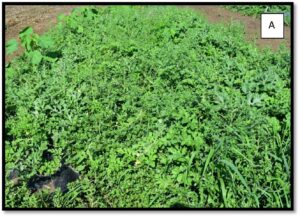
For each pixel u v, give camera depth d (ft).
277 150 13.35
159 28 21.49
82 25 21.50
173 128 13.73
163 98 15.25
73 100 14.94
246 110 14.42
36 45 18.78
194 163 12.71
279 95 15.43
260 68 17.70
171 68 16.92
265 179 12.50
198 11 27.81
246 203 11.74
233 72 17.03
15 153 13.24
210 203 11.89
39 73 17.13
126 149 13.12
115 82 16.10
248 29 24.81
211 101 15.16
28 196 12.23
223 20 26.68
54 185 12.98
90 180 12.73
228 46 19.71
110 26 21.56
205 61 17.93
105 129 14.15
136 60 17.74
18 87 16.51
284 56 18.66
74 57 18.01
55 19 25.55
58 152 13.29
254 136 13.42
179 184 12.34
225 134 13.41
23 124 14.05
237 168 12.44
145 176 12.52
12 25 24.21
